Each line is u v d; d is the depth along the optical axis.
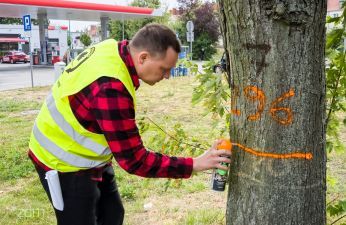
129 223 4.09
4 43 51.97
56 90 2.17
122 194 4.74
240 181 2.13
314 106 1.97
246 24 1.92
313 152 2.02
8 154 6.36
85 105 2.00
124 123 1.93
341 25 2.67
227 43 2.08
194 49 43.56
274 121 1.96
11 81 18.77
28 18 15.32
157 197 4.76
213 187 2.15
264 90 1.95
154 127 2.92
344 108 2.79
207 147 2.95
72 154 2.15
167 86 15.51
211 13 44.25
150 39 1.96
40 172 2.28
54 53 32.19
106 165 2.45
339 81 2.71
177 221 4.11
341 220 3.75
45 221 4.12
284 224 2.04
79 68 2.04
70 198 2.23
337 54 2.63
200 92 2.80
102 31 28.83
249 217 2.10
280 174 2.00
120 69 1.96
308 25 1.86
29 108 10.98
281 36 1.87
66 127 2.11
